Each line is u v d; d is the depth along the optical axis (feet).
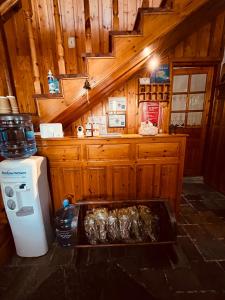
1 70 5.21
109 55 5.15
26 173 4.57
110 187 6.31
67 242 5.48
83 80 5.32
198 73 8.74
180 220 6.71
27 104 7.86
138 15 5.22
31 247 5.03
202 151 9.85
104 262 4.91
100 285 4.19
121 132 7.88
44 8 6.98
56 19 4.99
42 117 5.57
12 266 4.83
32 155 5.50
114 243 5.19
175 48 7.57
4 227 5.14
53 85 6.15
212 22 7.47
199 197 8.41
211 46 7.77
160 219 5.78
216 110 8.86
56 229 5.56
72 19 7.14
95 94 5.62
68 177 6.15
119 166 6.12
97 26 7.25
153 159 6.10
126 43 5.12
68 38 7.32
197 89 9.02
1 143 5.01
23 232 4.87
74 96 5.41
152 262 4.88
